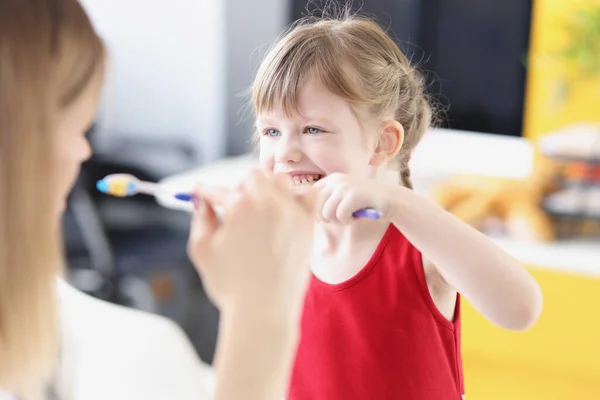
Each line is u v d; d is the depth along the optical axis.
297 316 0.56
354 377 0.99
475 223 2.13
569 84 2.20
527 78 2.26
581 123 2.21
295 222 0.56
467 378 2.11
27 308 0.56
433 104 1.68
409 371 0.97
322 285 1.02
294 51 1.04
